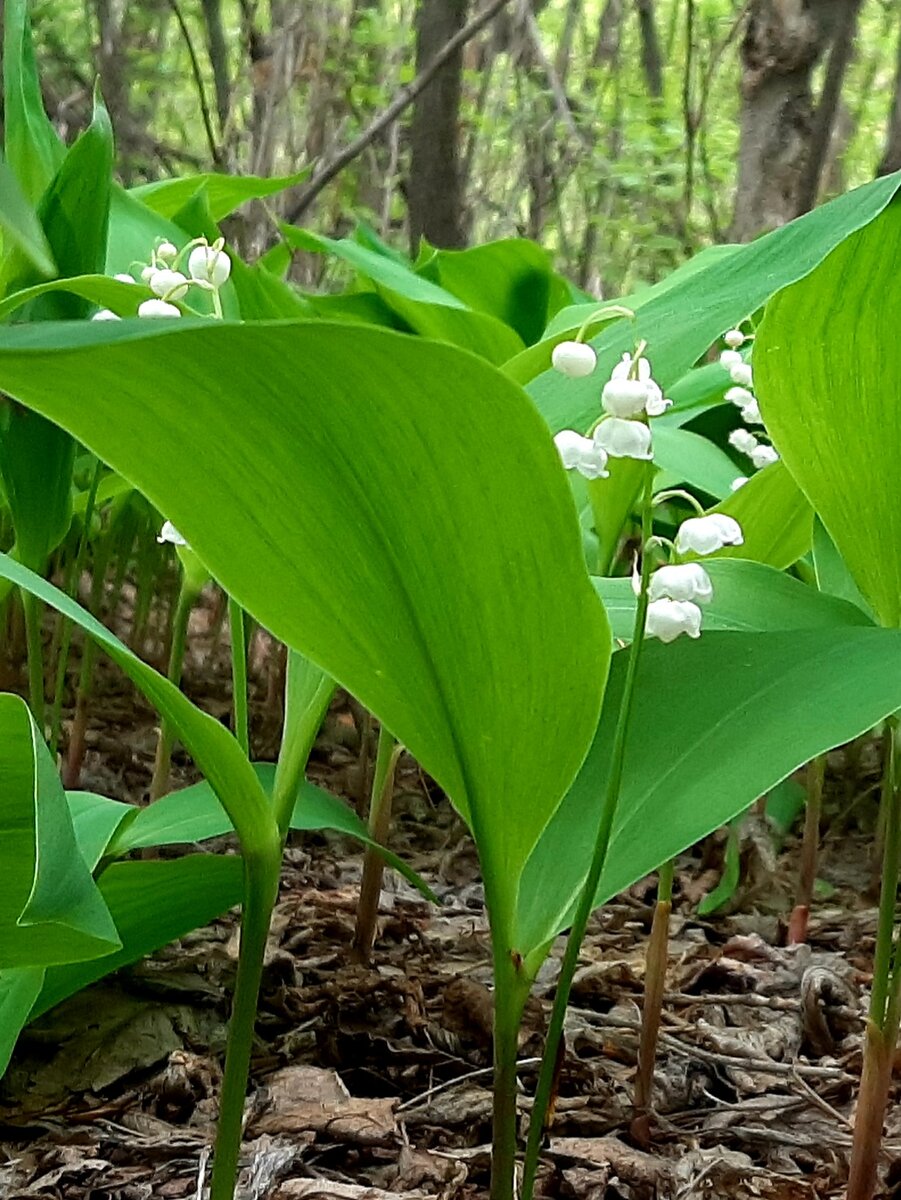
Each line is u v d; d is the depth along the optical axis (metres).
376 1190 0.33
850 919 0.60
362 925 0.49
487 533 0.22
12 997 0.30
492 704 0.24
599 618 0.23
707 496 0.56
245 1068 0.27
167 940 0.33
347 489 0.22
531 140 1.79
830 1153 0.37
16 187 0.18
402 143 1.69
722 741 0.26
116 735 0.78
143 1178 0.34
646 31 1.77
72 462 0.39
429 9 1.36
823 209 0.28
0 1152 0.35
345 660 0.24
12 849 0.27
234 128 1.50
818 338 0.29
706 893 0.64
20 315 0.38
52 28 1.53
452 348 0.19
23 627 0.79
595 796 0.27
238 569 0.23
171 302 0.30
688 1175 0.35
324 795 0.37
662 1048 0.43
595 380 0.30
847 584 0.37
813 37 0.84
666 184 1.69
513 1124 0.26
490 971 0.49
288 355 0.20
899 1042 0.42
